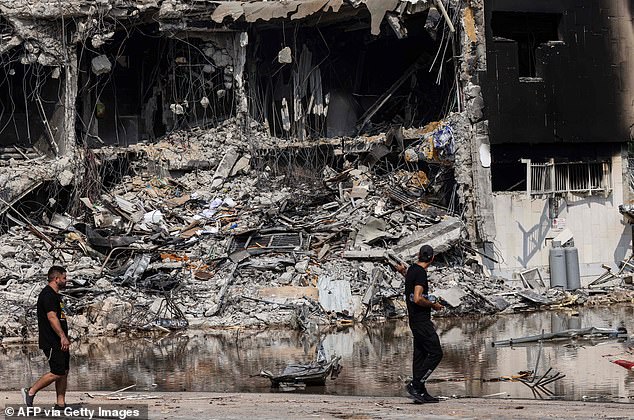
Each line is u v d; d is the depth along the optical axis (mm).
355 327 57500
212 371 43844
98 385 40812
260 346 51031
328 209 70562
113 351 50500
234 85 76500
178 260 64188
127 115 77938
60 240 66875
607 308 65312
